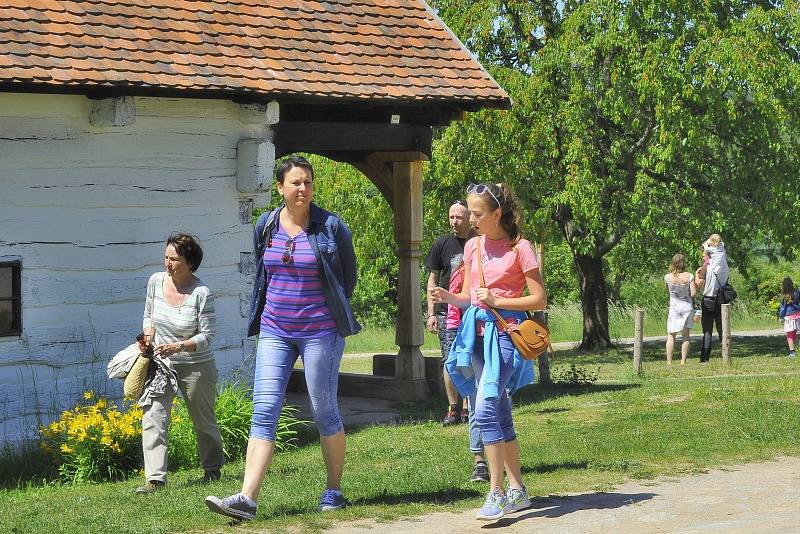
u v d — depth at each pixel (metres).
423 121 13.12
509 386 6.66
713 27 19.09
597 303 22.80
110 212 10.55
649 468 7.89
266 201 11.75
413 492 7.29
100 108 10.22
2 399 9.80
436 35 13.16
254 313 6.80
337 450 6.82
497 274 6.63
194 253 8.13
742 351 21.23
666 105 19.02
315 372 6.67
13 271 9.95
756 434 9.02
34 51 9.84
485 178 20.31
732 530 5.98
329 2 12.88
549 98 20.02
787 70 19.03
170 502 7.28
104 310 10.52
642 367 17.36
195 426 8.27
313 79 11.45
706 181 21.00
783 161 20.42
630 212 20.08
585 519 6.36
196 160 11.20
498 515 6.37
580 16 19.72
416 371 13.70
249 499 6.48
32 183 10.00
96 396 10.40
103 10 10.87
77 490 8.55
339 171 22.05
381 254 24.84
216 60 11.00
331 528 6.33
